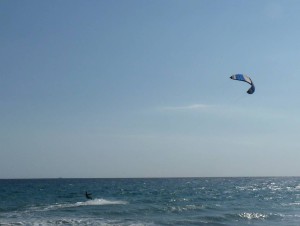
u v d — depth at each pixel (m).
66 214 35.12
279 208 43.62
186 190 89.50
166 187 109.75
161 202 50.03
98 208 40.53
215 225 29.92
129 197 62.00
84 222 29.77
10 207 42.09
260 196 65.88
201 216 34.56
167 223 30.19
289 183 151.62
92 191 84.75
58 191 84.75
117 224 28.98
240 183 153.88
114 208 40.47
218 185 127.94
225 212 38.56
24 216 33.53
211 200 55.56
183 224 30.00
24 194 71.81
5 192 79.44
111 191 84.81
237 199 58.03
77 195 68.19
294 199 58.44
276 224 30.89
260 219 33.41
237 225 30.22
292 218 34.12
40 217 32.84
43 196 65.06
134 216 34.25
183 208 40.41
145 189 95.88
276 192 79.44
